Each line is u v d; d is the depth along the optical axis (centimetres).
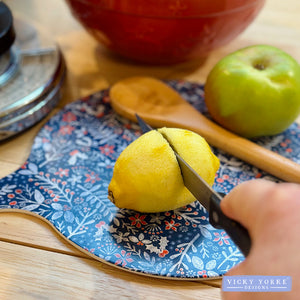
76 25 77
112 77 64
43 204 42
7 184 44
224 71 49
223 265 37
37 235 40
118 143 51
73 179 46
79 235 39
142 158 38
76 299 35
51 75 54
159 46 56
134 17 51
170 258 38
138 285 36
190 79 64
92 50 70
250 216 27
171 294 36
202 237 40
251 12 55
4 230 40
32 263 37
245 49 52
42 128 52
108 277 37
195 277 36
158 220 41
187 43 56
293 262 23
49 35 62
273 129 50
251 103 47
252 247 26
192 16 51
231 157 50
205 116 56
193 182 37
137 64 67
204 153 40
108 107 57
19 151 50
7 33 49
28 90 51
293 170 45
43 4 83
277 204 26
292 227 25
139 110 54
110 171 47
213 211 33
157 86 58
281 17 81
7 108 48
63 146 50
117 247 38
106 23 54
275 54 50
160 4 49
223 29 55
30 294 35
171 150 39
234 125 50
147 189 37
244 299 25
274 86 47
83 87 61
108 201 43
